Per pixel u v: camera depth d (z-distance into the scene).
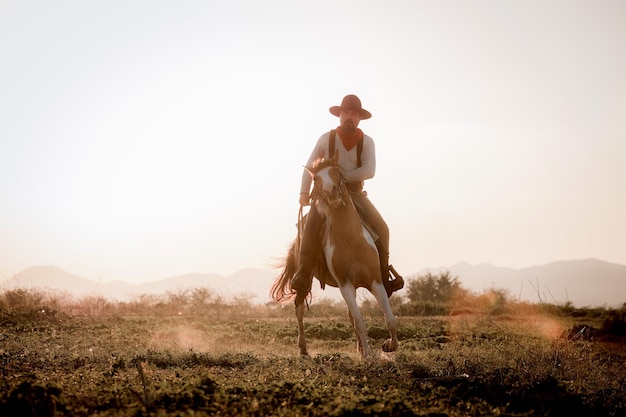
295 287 11.67
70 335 15.53
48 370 9.94
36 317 20.44
